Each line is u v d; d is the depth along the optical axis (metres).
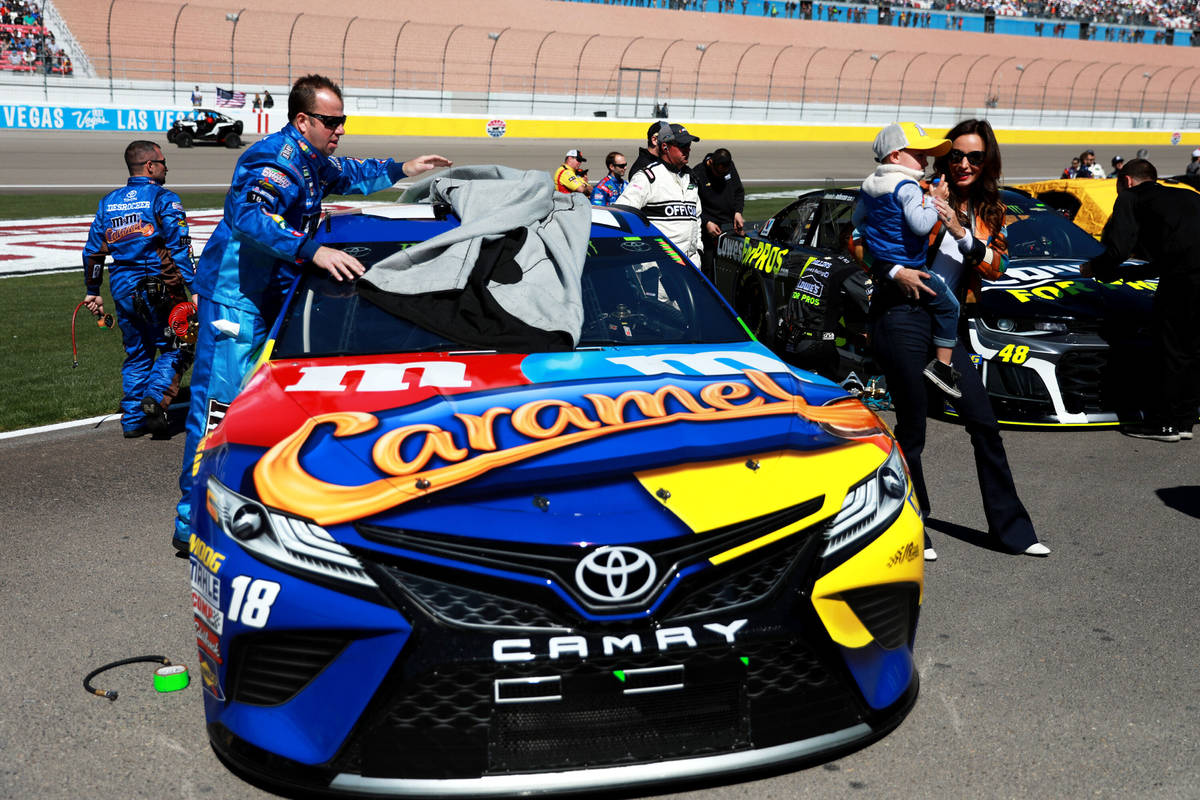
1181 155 46.81
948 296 3.71
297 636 2.24
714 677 2.25
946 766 2.55
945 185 3.94
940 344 3.80
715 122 47.06
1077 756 2.60
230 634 2.31
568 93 51.84
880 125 49.84
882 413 6.27
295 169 3.62
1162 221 5.47
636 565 2.22
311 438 2.53
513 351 3.11
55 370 7.57
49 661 3.16
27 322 9.59
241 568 2.30
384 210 3.88
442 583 2.21
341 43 50.41
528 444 2.49
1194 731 2.73
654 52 56.88
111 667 3.11
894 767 2.54
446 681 2.17
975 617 3.46
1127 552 4.09
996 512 4.05
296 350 3.12
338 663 2.21
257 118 40.00
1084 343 5.77
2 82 38.56
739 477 2.43
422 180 4.26
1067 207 8.33
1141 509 4.60
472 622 2.18
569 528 2.24
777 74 57.91
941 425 6.06
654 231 3.84
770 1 66.38
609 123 45.66
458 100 45.72
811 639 2.32
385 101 44.28
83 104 37.88
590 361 3.04
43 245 15.20
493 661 2.15
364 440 2.51
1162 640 3.29
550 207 3.75
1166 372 5.62
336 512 2.27
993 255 3.95
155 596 3.66
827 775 2.51
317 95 3.69
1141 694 2.93
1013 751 2.62
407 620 2.18
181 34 47.38
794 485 2.44
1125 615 3.48
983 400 3.95
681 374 2.95
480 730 2.19
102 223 5.65
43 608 3.55
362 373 2.93
